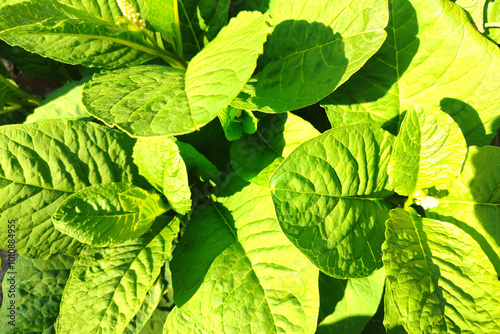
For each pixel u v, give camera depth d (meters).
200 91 0.41
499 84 0.47
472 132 0.48
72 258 0.53
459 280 0.44
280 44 0.49
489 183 0.46
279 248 0.46
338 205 0.45
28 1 0.50
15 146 0.48
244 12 0.47
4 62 0.69
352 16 0.45
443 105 0.48
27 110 0.64
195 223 0.51
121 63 0.52
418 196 0.47
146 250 0.49
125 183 0.49
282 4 0.50
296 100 0.46
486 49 0.46
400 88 0.49
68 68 0.65
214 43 0.48
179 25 0.51
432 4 0.46
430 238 0.45
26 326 0.51
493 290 0.43
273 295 0.45
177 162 0.47
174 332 0.50
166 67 0.48
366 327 0.52
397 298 0.42
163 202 0.52
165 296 0.56
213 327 0.45
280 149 0.50
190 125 0.39
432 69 0.48
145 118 0.40
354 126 0.45
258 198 0.49
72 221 0.46
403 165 0.45
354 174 0.45
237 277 0.46
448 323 0.42
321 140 0.44
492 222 0.46
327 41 0.46
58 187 0.49
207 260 0.48
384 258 0.44
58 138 0.50
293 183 0.44
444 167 0.45
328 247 0.44
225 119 0.49
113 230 0.48
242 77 0.40
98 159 0.50
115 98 0.42
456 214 0.47
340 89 0.50
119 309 0.47
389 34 0.47
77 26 0.46
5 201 0.48
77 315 0.47
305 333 0.44
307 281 0.45
